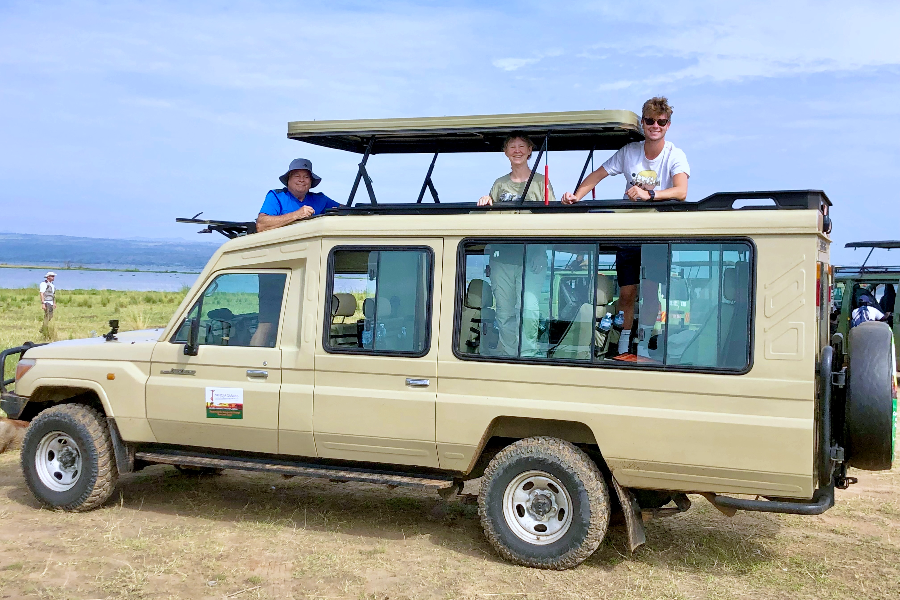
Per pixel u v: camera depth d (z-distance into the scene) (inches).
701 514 269.9
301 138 260.2
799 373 193.3
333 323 237.6
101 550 226.7
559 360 214.8
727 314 200.4
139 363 257.8
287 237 244.4
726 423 198.2
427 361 225.8
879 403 189.9
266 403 240.2
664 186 253.1
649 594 200.1
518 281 220.5
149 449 265.4
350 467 242.5
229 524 254.1
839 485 213.9
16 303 1348.4
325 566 216.5
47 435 265.0
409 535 245.6
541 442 217.3
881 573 216.7
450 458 225.9
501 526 219.8
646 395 206.4
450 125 241.3
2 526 248.2
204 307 256.1
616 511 236.5
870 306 548.7
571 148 268.5
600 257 217.6
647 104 242.7
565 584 206.5
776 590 204.5
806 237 194.2
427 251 227.8
